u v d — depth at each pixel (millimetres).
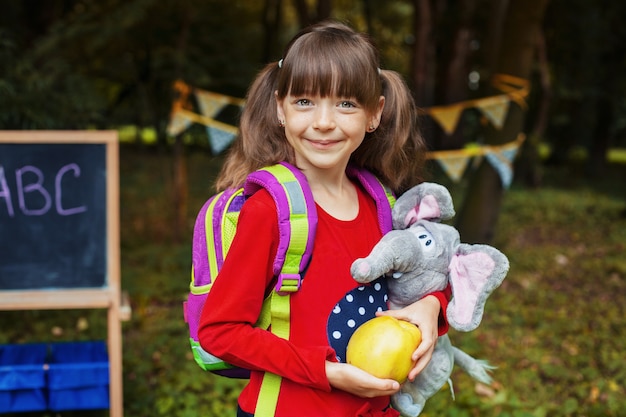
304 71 1624
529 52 6535
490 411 3791
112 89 11547
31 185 3475
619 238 9469
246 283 1605
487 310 5895
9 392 3244
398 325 1644
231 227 1753
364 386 1574
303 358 1586
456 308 1728
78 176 3504
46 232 3486
